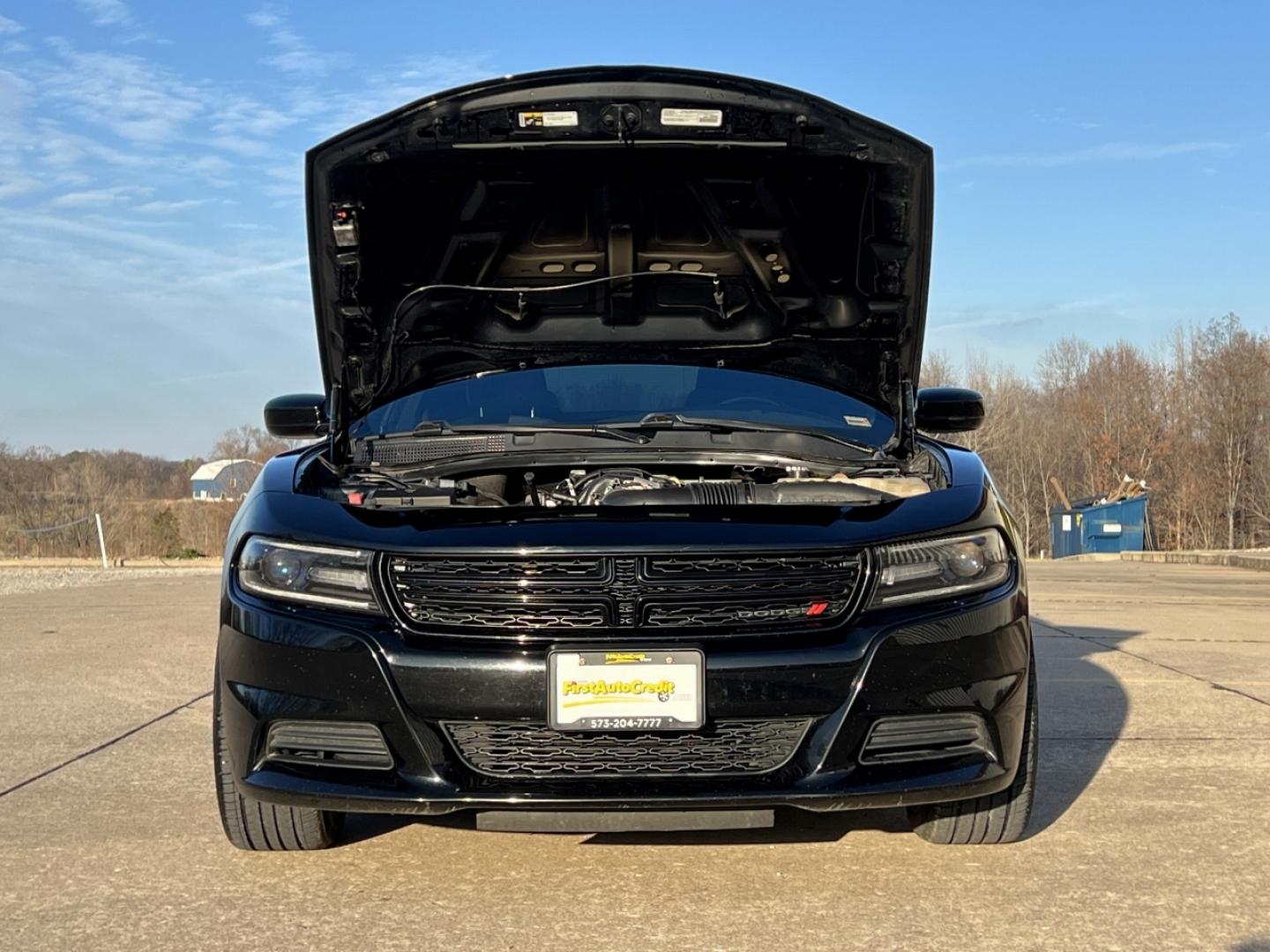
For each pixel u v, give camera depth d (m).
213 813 3.42
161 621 8.77
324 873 2.87
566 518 2.68
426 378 3.93
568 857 2.98
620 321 3.87
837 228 3.56
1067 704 5.06
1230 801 3.47
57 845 3.10
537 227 3.57
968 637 2.62
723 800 2.47
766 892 2.71
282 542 2.68
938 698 2.59
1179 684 5.59
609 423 3.78
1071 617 9.01
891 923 2.50
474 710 2.51
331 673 2.55
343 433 3.47
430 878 2.83
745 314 3.84
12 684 5.76
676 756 2.55
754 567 2.58
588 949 2.37
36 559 26.55
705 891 2.72
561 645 2.52
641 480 3.38
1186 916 2.53
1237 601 10.84
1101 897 2.65
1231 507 47.72
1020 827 2.96
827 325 3.78
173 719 4.83
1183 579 15.20
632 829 2.50
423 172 3.36
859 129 3.26
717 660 2.51
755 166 3.39
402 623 2.57
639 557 2.56
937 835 3.02
